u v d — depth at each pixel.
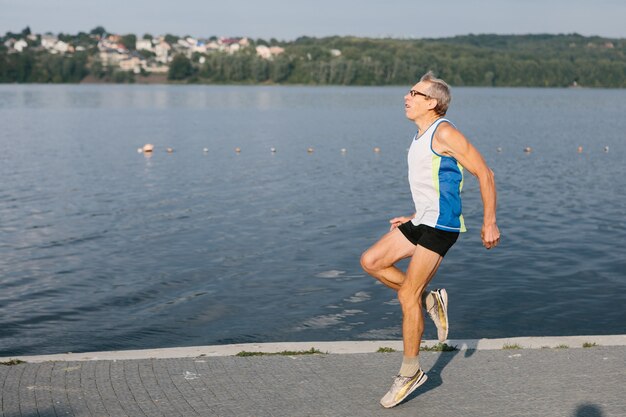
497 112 83.44
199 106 92.62
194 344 9.26
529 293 11.60
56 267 13.13
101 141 42.16
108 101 105.69
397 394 5.05
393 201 21.25
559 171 29.30
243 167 29.80
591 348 6.36
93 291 11.64
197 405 5.09
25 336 9.55
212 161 32.09
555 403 5.16
